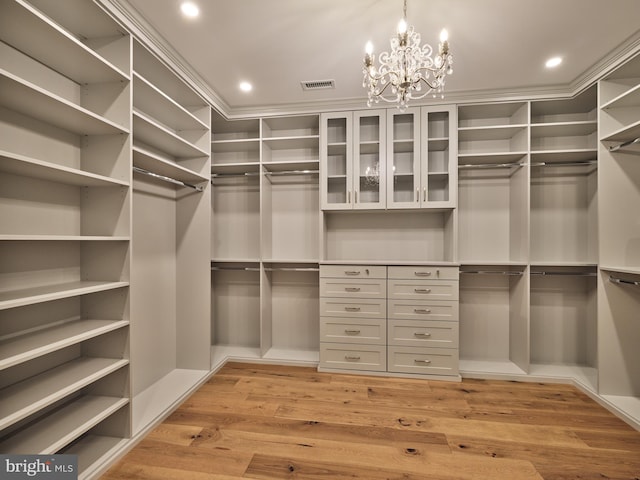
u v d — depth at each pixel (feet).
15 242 4.63
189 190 8.62
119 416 5.48
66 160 5.32
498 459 5.15
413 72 4.87
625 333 7.04
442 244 9.49
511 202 9.10
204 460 5.12
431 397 7.24
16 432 4.48
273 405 6.87
